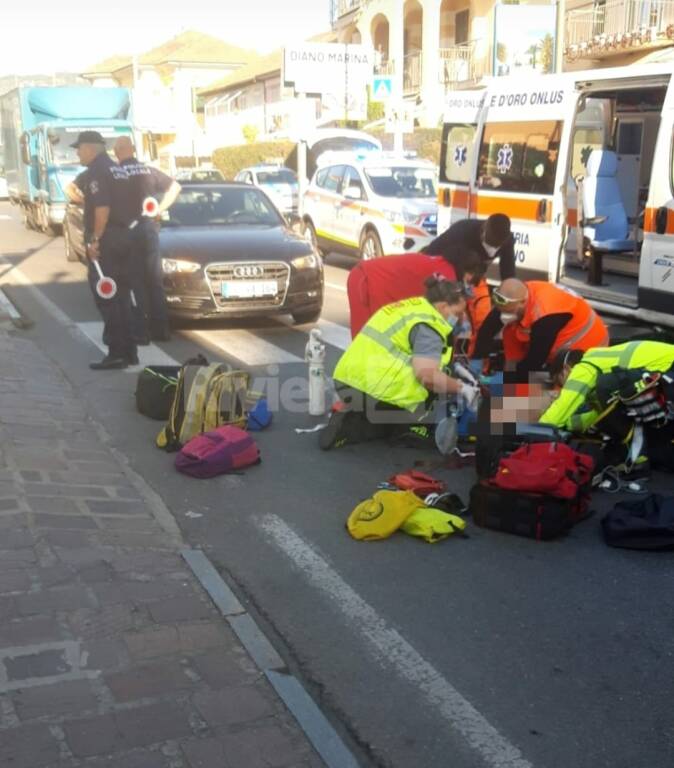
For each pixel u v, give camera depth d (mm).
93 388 8273
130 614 4184
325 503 5723
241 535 5246
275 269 10641
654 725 3533
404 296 7137
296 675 3840
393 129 22922
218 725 3408
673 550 5043
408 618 4324
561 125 9852
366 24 38750
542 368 6547
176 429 6602
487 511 5293
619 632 4211
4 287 14391
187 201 11984
